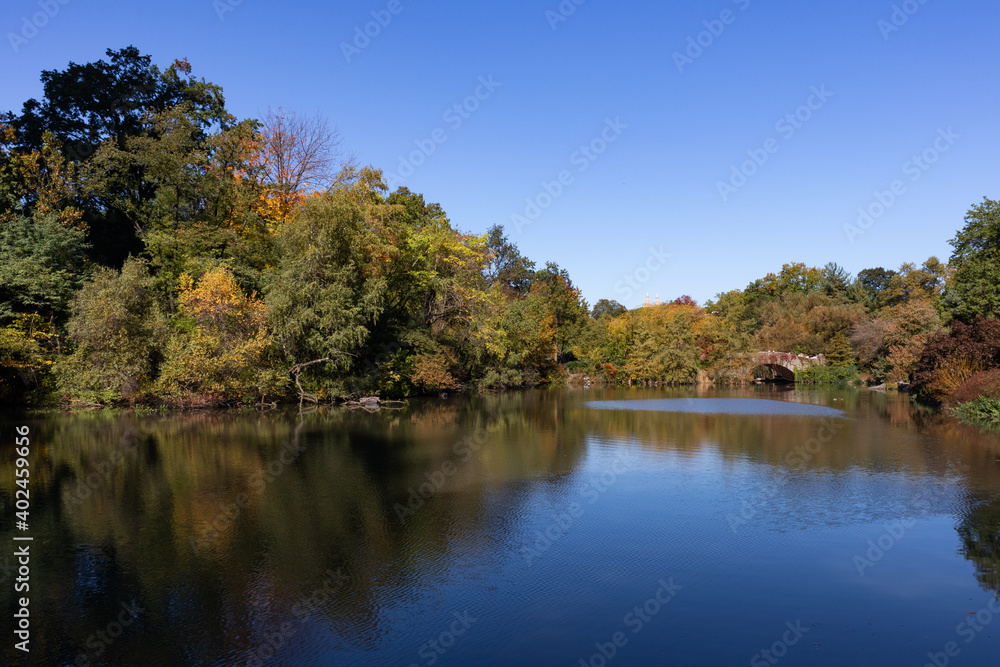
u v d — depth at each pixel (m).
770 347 78.25
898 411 34.59
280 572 10.20
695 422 30.19
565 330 79.75
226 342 32.50
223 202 41.50
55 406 31.67
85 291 31.62
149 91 42.91
